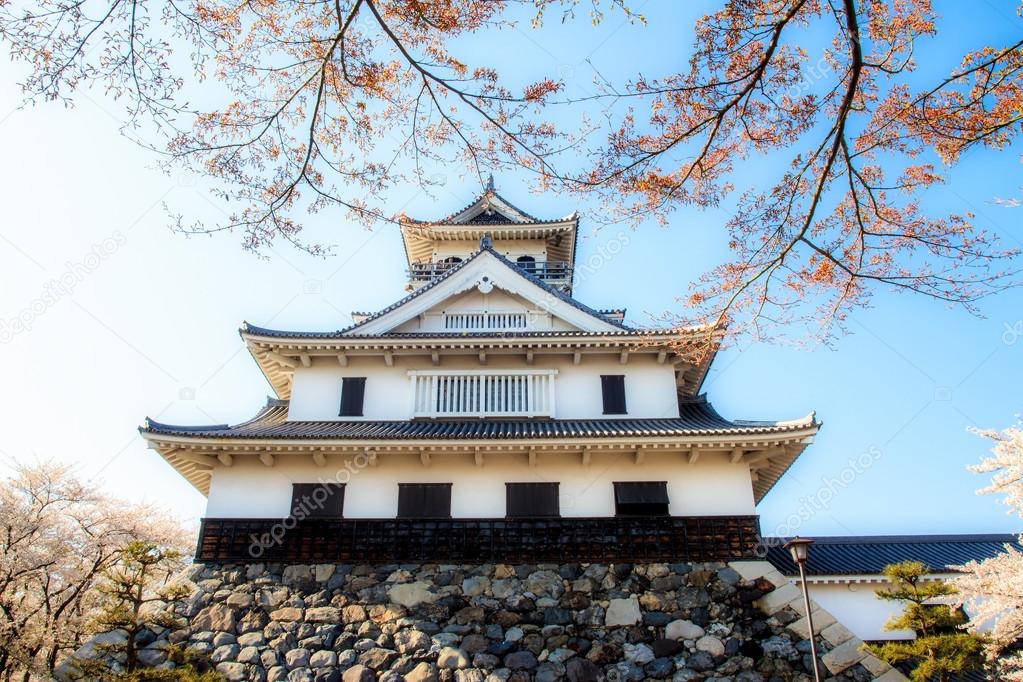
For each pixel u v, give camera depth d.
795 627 14.41
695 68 8.41
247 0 7.57
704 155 9.05
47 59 6.94
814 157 9.12
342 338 18.48
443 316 21.23
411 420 18.38
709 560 15.38
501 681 13.80
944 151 8.70
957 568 18.12
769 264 9.90
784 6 7.91
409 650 14.24
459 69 8.18
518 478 16.75
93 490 22.09
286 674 13.95
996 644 14.13
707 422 18.17
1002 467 16.17
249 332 18.12
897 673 13.77
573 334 18.56
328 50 8.12
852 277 9.73
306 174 8.79
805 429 15.81
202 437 15.96
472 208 27.53
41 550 19.95
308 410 18.77
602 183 9.10
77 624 19.84
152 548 14.06
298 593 15.02
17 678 20.92
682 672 13.92
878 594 14.35
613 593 14.94
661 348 18.91
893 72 8.41
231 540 15.62
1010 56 7.89
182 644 14.32
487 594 14.95
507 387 18.92
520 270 21.36
